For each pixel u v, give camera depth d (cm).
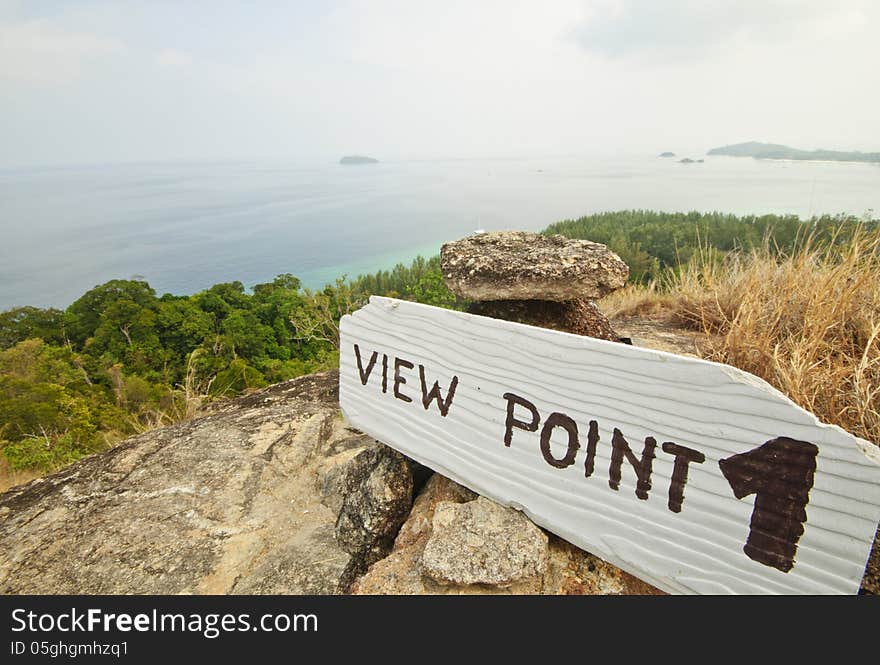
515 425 137
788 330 235
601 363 120
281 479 236
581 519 125
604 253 185
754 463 100
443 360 154
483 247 215
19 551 198
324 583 166
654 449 112
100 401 1817
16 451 838
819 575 94
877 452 87
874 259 260
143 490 229
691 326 338
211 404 375
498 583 128
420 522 164
